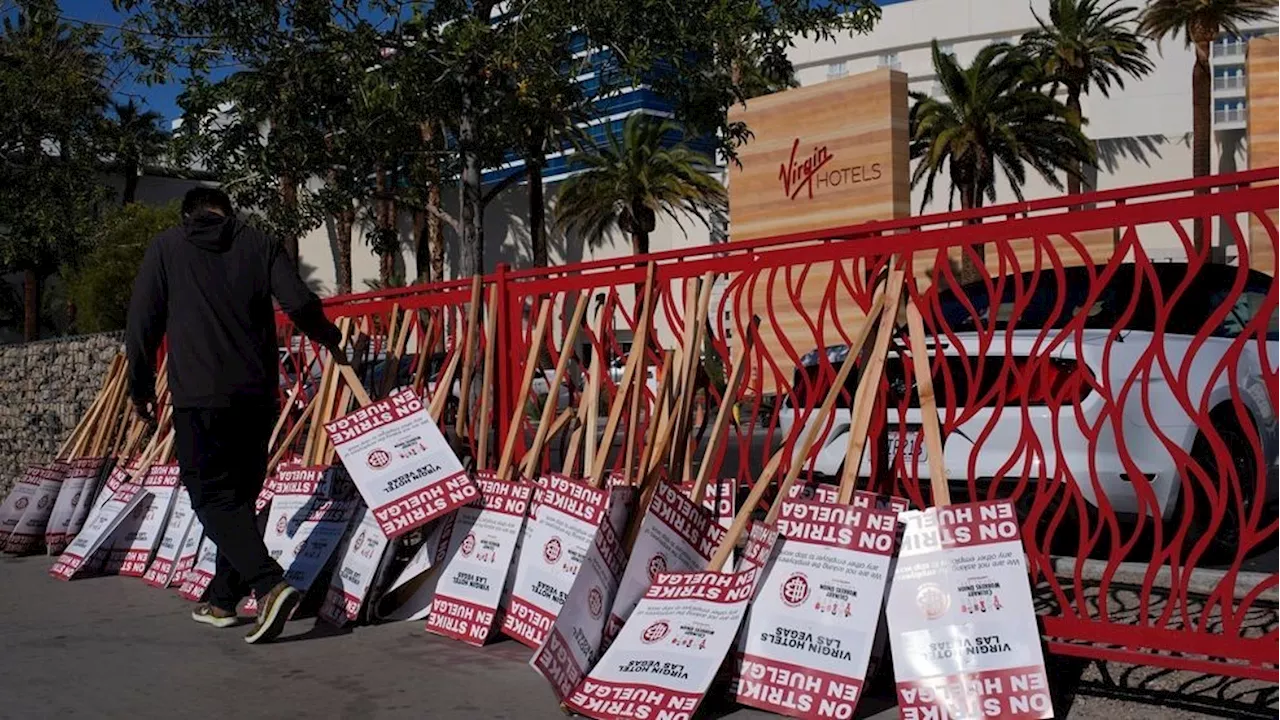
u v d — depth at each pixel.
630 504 4.30
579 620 3.86
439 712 3.73
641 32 10.48
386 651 4.48
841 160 20.17
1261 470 3.39
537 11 10.46
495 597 4.55
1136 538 3.66
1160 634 3.55
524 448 5.21
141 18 10.77
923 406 3.74
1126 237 3.62
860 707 3.65
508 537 4.62
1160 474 4.84
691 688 3.57
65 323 49.56
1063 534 6.15
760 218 21.64
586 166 41.34
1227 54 48.31
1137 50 39.75
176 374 4.66
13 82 14.63
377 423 4.97
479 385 5.71
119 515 6.21
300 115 11.28
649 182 36.66
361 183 11.99
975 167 34.72
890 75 19.44
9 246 15.73
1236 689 3.69
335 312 6.43
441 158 12.49
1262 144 18.27
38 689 4.07
